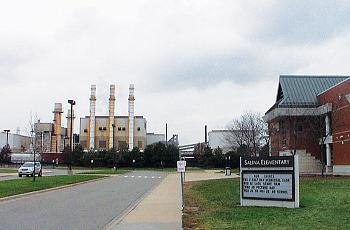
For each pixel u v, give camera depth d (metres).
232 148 94.06
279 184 16.44
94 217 15.30
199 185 32.66
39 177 42.72
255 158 17.06
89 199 22.50
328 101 48.19
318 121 49.91
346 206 15.24
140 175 56.16
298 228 11.22
